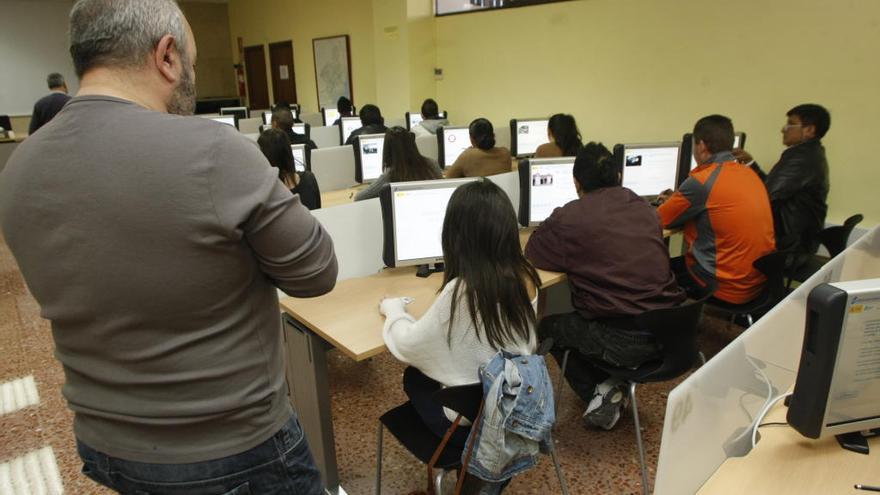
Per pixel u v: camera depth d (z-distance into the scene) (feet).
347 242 6.92
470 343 4.11
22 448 6.86
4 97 28.55
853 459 3.36
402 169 8.89
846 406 3.24
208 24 34.01
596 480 6.21
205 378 2.59
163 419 2.59
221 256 2.44
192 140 2.36
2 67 28.25
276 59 30.99
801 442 3.52
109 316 2.43
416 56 20.25
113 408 2.61
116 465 2.75
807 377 3.20
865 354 3.11
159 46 2.56
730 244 7.45
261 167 2.54
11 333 9.97
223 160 2.39
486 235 3.98
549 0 16.14
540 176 8.54
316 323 5.55
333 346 5.75
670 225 8.09
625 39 14.39
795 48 11.16
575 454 6.67
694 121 13.30
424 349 4.24
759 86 11.90
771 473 3.27
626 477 6.25
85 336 2.53
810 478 3.23
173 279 2.38
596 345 6.10
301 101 29.84
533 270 4.33
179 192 2.30
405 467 6.51
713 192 7.45
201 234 2.35
